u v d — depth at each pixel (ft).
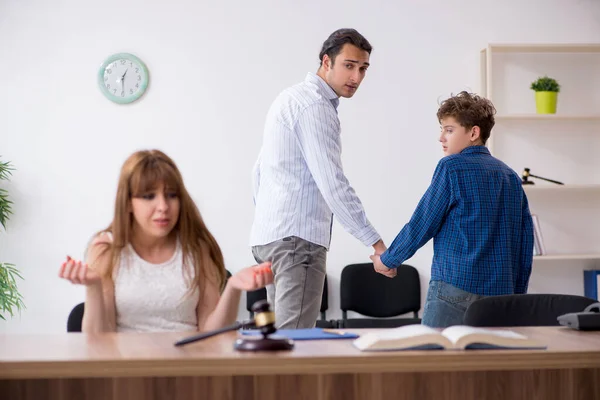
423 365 6.14
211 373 5.98
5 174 19.03
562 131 19.57
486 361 6.19
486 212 10.97
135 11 19.08
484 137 11.47
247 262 19.19
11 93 19.06
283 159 11.94
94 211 19.10
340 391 6.15
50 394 6.01
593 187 18.78
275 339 6.43
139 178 7.82
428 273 19.33
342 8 19.27
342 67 12.18
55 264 19.04
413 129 19.42
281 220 11.87
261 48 19.19
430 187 11.20
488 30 19.52
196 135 19.15
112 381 6.05
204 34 19.15
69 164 19.08
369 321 17.61
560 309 9.01
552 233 19.65
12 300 18.37
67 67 19.06
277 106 12.16
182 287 8.13
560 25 19.58
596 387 6.39
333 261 19.29
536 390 6.36
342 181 11.84
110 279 8.08
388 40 19.36
